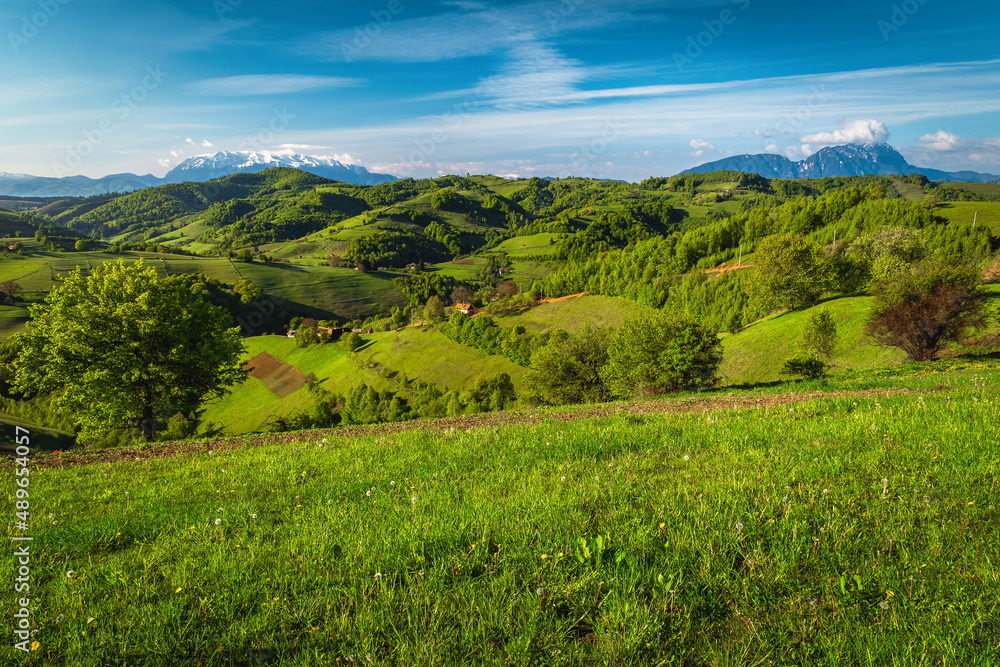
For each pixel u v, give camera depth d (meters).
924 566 3.68
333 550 4.64
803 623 3.23
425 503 5.85
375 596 3.81
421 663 3.05
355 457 9.24
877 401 10.87
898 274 36.19
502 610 3.49
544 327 110.94
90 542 5.42
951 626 3.04
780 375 54.97
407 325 123.38
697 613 3.45
